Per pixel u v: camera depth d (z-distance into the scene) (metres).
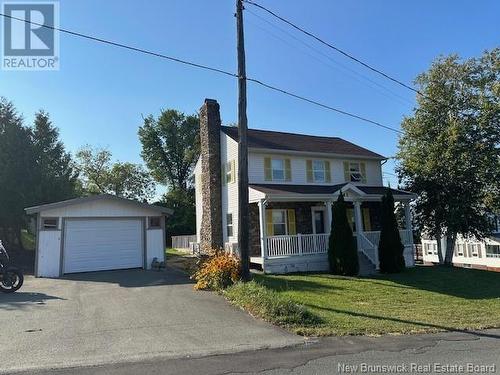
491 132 23.91
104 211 20.11
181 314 10.47
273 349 7.69
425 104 25.56
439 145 24.66
